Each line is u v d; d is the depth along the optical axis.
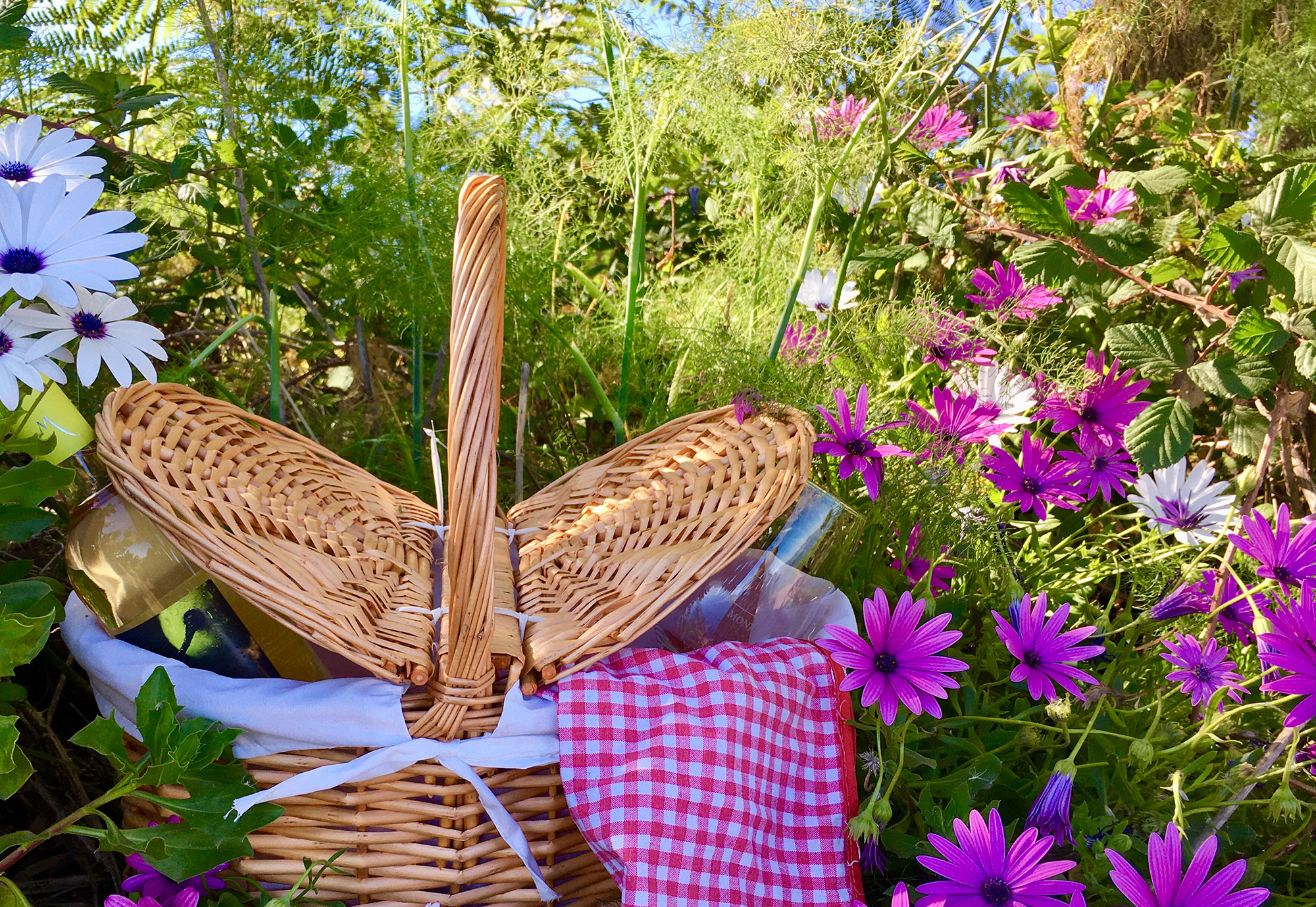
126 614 0.93
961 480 1.32
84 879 1.13
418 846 0.89
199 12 1.42
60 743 1.11
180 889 0.88
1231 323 1.54
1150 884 0.92
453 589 0.87
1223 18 2.00
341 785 0.89
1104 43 1.90
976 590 1.38
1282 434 1.58
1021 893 0.84
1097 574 1.47
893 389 1.55
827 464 1.42
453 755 0.88
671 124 1.65
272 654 0.96
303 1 1.48
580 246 2.00
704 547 1.03
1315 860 1.15
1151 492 1.41
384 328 1.80
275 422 1.38
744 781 0.92
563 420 1.81
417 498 1.37
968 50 1.59
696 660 0.98
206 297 1.75
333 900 0.89
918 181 1.97
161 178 1.36
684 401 1.63
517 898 0.92
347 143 1.58
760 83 1.63
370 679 0.90
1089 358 1.48
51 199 0.91
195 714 0.88
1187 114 1.88
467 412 0.86
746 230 1.84
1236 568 1.39
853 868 0.95
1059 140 1.98
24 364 0.91
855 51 1.61
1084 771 1.08
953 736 1.17
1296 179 1.47
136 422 0.99
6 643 0.78
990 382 1.49
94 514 0.96
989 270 1.98
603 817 0.89
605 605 1.00
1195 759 1.15
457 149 1.59
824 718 1.00
